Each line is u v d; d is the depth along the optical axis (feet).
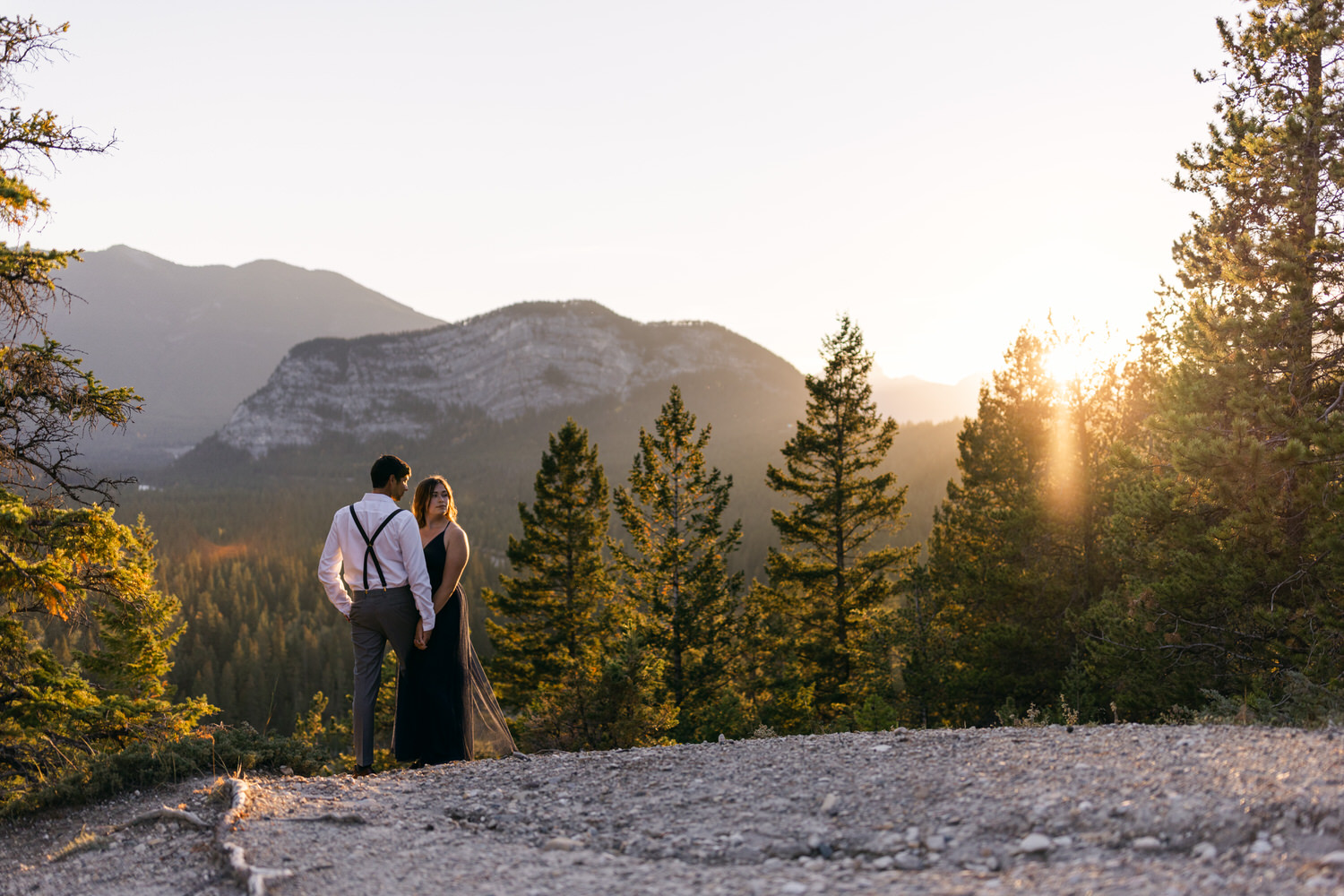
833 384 90.07
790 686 94.43
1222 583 40.42
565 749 56.08
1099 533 64.80
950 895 9.21
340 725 119.65
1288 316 37.17
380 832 13.12
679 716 75.31
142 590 34.55
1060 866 9.91
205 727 21.47
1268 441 36.94
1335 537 35.55
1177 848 10.05
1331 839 9.43
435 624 19.29
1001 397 96.84
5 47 28.55
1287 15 47.29
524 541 96.37
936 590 96.12
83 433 30.63
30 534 27.22
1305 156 40.57
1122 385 66.64
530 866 11.37
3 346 27.96
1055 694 65.46
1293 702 23.98
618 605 98.48
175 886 11.62
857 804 12.93
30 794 17.56
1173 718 23.17
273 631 277.85
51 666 31.40
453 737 18.98
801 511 91.20
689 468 96.63
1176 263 58.03
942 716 77.92
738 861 11.40
